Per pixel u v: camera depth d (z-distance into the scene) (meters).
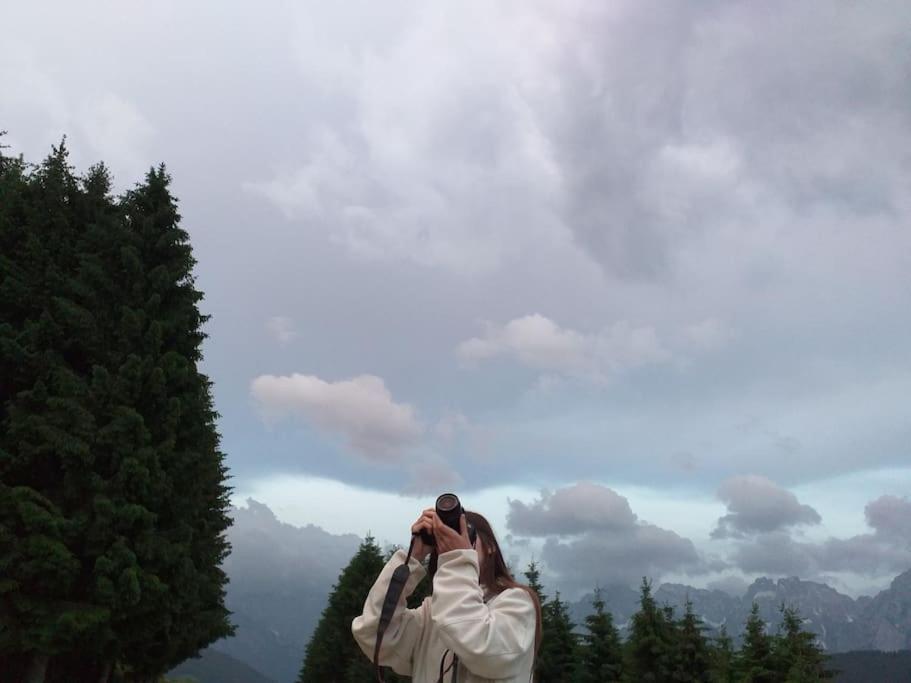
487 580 2.56
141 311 20.69
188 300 22.64
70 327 20.00
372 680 42.22
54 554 16.70
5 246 20.88
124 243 21.97
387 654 2.60
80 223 22.64
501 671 2.21
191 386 21.44
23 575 16.78
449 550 2.39
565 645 39.62
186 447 20.97
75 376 19.08
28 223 20.98
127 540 17.91
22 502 16.94
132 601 17.38
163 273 21.58
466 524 2.48
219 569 28.25
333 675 47.97
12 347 18.94
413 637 2.60
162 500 19.30
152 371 19.78
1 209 20.88
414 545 2.61
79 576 17.67
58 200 21.84
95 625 17.08
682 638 32.19
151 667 21.33
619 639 38.22
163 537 18.91
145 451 18.58
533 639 2.35
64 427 18.44
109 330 20.77
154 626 18.89
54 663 20.08
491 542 2.65
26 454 18.25
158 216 23.08
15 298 20.19
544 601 41.03
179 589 19.31
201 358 23.19
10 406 18.94
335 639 48.16
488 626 2.20
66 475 18.14
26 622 17.11
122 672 23.03
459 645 2.18
